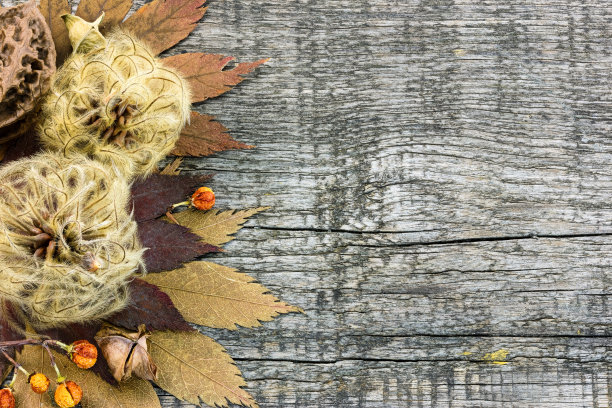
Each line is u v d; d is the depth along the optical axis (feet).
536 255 1.90
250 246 1.89
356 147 1.92
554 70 1.94
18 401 1.79
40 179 1.73
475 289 1.90
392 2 1.95
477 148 1.92
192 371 1.82
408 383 1.88
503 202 1.91
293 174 1.90
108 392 1.81
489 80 1.94
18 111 1.77
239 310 1.84
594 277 1.90
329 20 1.94
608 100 1.94
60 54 1.84
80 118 1.76
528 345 1.89
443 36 1.95
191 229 1.86
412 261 1.90
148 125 1.79
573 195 1.92
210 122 1.86
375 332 1.89
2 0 1.90
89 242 1.71
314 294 1.89
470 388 1.88
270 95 1.92
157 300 1.79
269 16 1.94
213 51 1.93
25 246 1.73
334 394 1.88
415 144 1.92
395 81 1.93
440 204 1.91
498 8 1.95
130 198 1.81
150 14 1.88
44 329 1.78
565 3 1.96
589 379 1.89
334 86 1.93
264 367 1.87
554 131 1.93
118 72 1.78
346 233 1.90
